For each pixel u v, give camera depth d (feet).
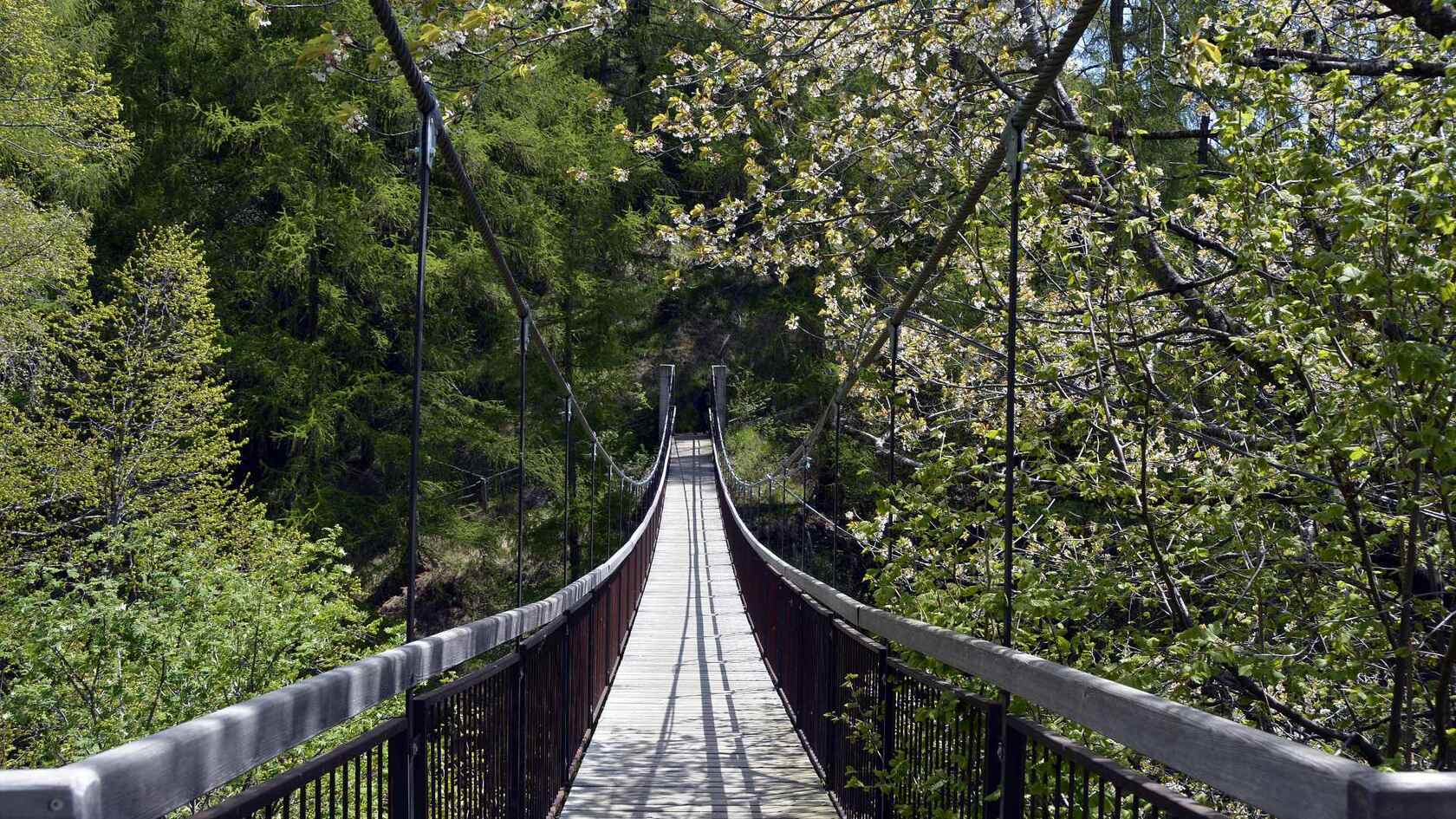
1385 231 11.51
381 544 79.66
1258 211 14.44
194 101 74.84
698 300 109.60
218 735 4.70
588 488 93.20
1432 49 16.31
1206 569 17.56
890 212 29.09
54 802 3.58
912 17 24.97
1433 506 14.23
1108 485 16.19
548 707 15.14
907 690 12.05
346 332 79.30
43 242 47.19
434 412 83.15
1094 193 19.63
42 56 49.26
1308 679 14.48
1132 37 25.52
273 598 35.24
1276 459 15.49
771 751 20.61
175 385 55.88
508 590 84.74
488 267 82.07
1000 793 8.20
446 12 18.13
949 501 18.51
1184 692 15.35
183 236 58.29
